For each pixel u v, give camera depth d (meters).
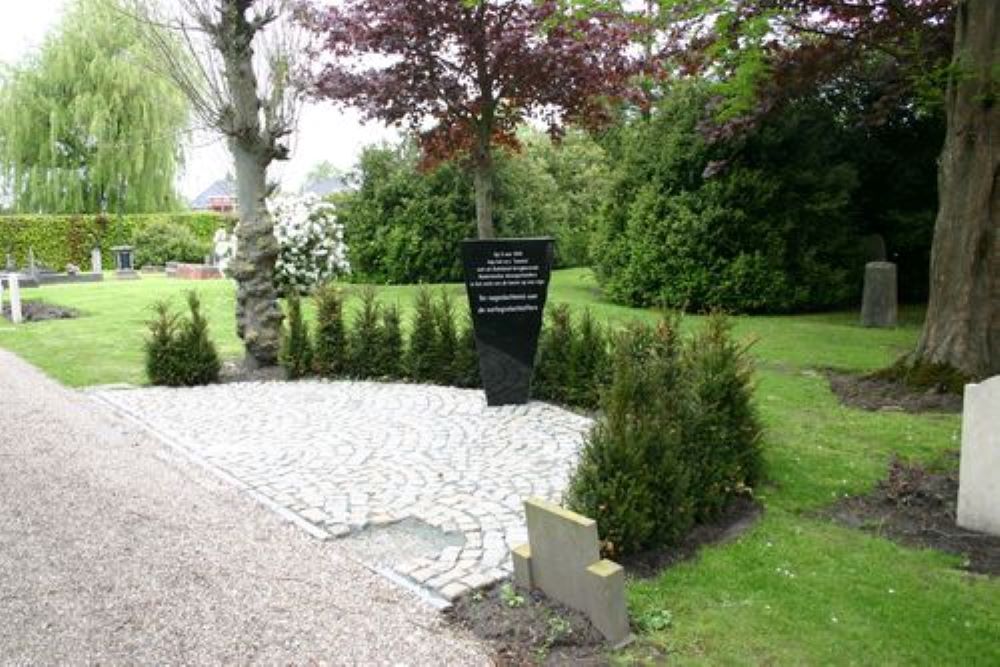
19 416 7.59
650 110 16.03
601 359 7.92
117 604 3.72
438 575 4.10
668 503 4.34
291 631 3.49
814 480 5.44
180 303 16.94
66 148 34.91
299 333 9.80
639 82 15.45
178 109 33.03
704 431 4.88
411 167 20.75
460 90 13.46
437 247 20.38
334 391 8.96
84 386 9.26
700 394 5.09
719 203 14.36
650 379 4.65
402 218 20.64
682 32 10.64
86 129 33.12
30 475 5.69
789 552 4.30
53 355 11.24
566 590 3.64
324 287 10.44
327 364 9.82
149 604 3.72
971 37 7.85
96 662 3.23
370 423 7.45
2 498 5.18
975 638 3.43
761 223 14.27
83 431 7.09
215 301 17.20
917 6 10.98
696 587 3.91
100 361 10.81
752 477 5.28
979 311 7.94
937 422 6.83
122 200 35.22
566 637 3.44
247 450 6.56
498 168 21.47
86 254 33.53
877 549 4.34
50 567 4.12
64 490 5.36
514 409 7.96
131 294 19.39
